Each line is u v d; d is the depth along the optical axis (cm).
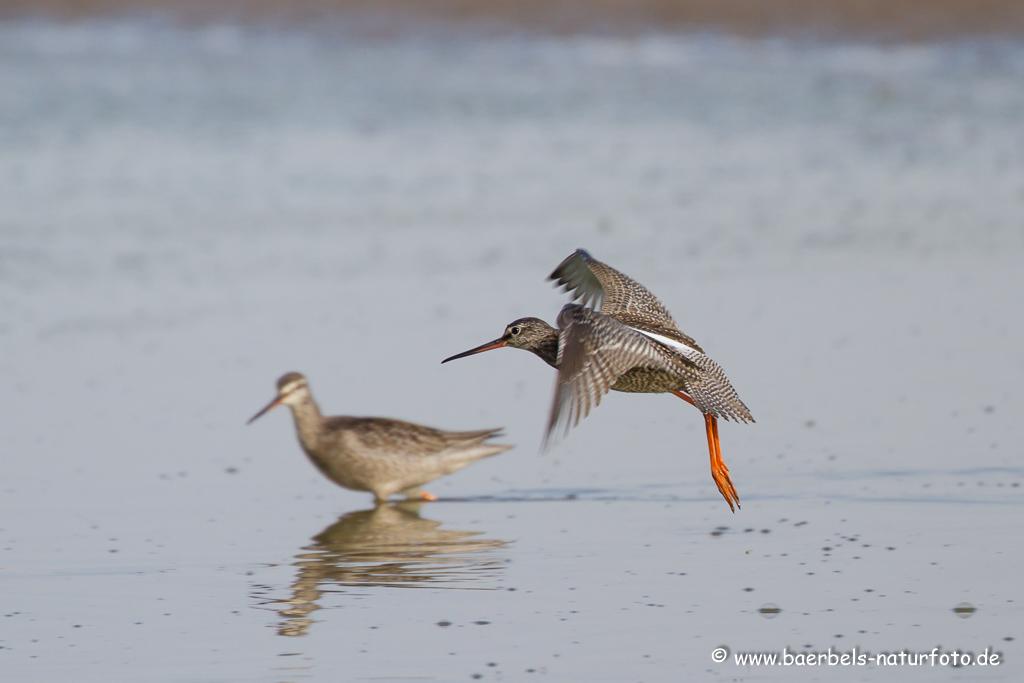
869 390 1505
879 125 3189
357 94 3544
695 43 4203
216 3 4478
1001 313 1794
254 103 3397
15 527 1162
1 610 986
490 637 923
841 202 2469
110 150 2847
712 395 970
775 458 1316
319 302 1878
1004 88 3631
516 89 3638
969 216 2352
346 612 980
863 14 4322
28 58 3956
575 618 952
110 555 1104
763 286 1931
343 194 2503
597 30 4297
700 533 1131
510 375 1611
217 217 2330
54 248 2122
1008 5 4291
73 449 1365
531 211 2386
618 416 1491
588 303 1171
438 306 1853
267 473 1336
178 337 1730
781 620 936
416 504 1270
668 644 902
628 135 3073
